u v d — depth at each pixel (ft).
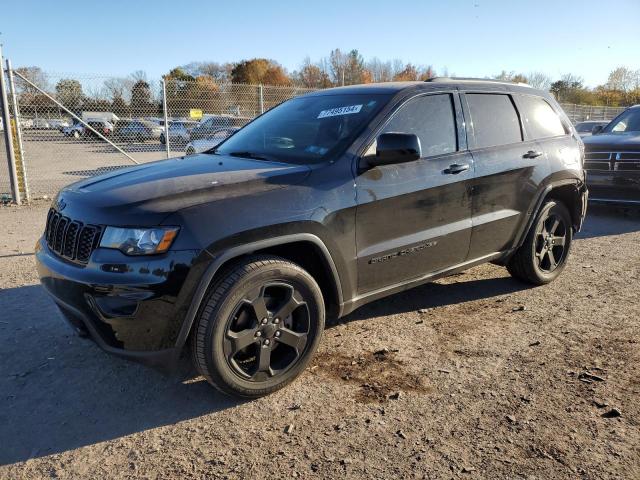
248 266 9.47
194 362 9.52
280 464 8.26
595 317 13.89
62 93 38.24
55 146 48.37
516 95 15.16
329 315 11.35
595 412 9.48
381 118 11.68
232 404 9.97
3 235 23.06
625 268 18.26
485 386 10.44
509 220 14.35
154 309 8.79
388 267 11.68
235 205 9.40
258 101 46.80
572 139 16.55
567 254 16.81
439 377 10.84
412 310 14.48
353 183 10.78
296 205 9.93
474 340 12.59
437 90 12.95
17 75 30.53
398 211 11.55
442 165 12.41
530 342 12.44
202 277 8.96
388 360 11.59
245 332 9.62
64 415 9.64
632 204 26.21
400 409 9.68
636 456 8.28
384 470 8.06
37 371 11.18
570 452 8.39
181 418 9.55
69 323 10.07
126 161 47.98
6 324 13.44
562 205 16.24
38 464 8.32
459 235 13.02
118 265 8.84
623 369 11.05
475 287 16.31
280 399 10.09
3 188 35.88
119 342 9.03
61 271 9.48
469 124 13.43
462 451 8.46
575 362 11.39
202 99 45.14
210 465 8.27
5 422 9.40
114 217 9.11
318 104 13.48
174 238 8.82
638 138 26.76
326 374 11.01
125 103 42.86
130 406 9.95
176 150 48.29
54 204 11.10
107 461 8.39
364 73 229.45
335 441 8.79
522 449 8.49
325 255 10.40
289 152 11.92
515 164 14.16
